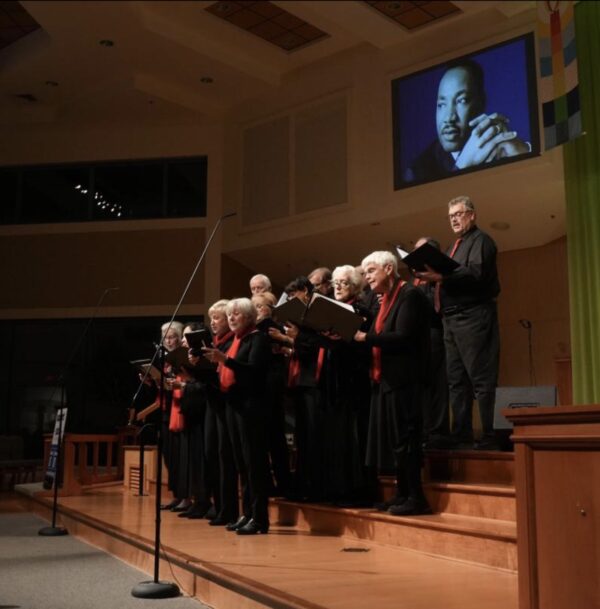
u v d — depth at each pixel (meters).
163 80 6.87
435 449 4.44
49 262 8.23
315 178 9.11
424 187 8.08
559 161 7.12
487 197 7.60
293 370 4.33
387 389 3.70
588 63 6.71
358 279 4.23
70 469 6.97
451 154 7.88
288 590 2.66
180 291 9.73
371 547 3.68
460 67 7.89
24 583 3.41
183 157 9.76
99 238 9.10
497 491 3.56
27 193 7.68
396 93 8.44
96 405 9.91
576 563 1.97
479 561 3.20
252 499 4.20
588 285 6.74
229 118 9.84
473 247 4.28
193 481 5.01
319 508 4.25
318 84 9.17
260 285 5.01
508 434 4.24
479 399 4.24
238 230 9.76
